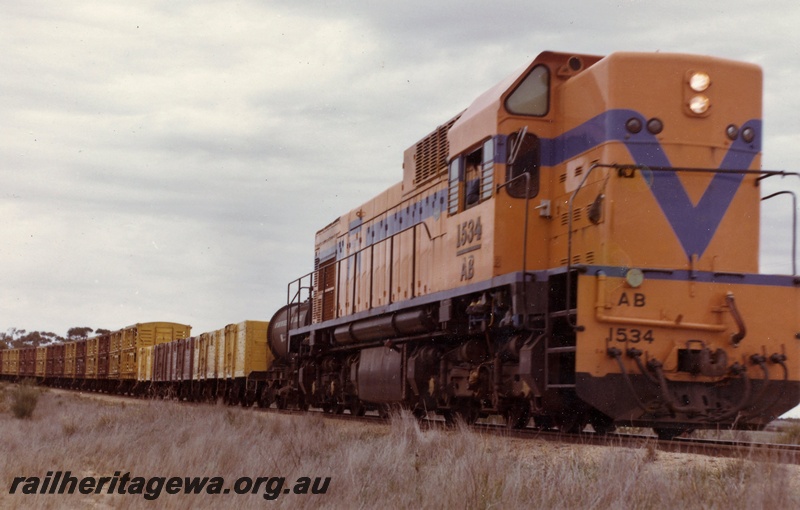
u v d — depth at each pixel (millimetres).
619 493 7047
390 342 17000
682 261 11289
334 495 8008
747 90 11773
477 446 9438
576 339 10742
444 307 14312
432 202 15891
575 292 11055
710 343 11039
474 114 13844
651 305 10961
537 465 8531
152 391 43938
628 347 10805
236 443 11750
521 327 11820
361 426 15133
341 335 19875
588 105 12125
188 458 10438
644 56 11617
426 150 16516
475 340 14008
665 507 6754
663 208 11375
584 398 10641
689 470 7934
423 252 16078
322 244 24000
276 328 28859
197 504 7734
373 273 18969
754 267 11555
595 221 11578
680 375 10922
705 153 11523
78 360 61969
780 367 11141
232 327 31906
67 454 11641
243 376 29641
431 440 10672
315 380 22391
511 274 11844
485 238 13055
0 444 12531
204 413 18094
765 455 7738
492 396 13266
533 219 12812
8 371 83938
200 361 36625
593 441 11125
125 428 14586
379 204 19359
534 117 12969
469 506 7109
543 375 11633
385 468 8875
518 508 6969
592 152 11898
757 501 6523
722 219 11492
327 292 22422
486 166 13211
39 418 21359
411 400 16312
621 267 10914
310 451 11039
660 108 11562
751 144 11719
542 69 13086
